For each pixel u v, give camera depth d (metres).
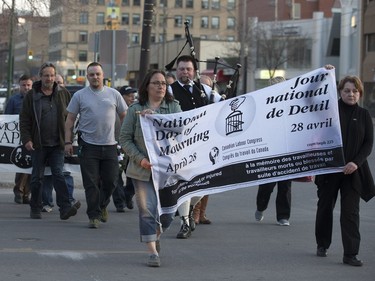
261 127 8.77
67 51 88.62
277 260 8.84
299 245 9.84
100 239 9.90
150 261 8.29
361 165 8.62
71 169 12.79
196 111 8.45
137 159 8.16
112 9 39.94
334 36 72.31
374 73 61.62
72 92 20.56
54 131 11.20
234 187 8.73
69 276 7.73
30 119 11.22
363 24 63.84
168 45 65.44
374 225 11.66
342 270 8.35
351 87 8.65
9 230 10.39
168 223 8.46
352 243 8.56
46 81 11.13
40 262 8.36
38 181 11.38
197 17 107.00
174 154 8.30
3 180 15.82
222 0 108.25
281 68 74.25
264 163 8.80
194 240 10.06
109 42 20.09
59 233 10.27
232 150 8.71
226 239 10.20
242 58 61.22
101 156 10.74
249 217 12.30
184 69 10.41
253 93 8.77
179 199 8.42
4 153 13.00
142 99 8.46
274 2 84.69
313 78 8.78
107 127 10.66
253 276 8.00
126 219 11.74
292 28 73.75
